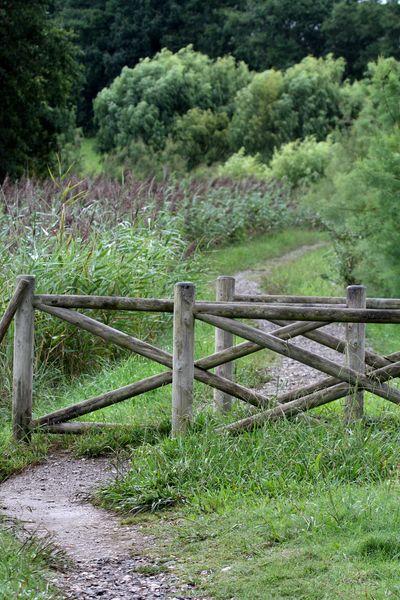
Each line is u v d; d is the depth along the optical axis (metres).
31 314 9.73
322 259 29.97
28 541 6.65
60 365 13.20
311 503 6.99
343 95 70.44
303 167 52.00
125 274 14.76
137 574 6.18
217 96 78.44
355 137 23.58
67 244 14.24
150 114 72.38
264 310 8.87
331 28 91.56
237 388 9.16
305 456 8.05
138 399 11.65
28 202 17.22
